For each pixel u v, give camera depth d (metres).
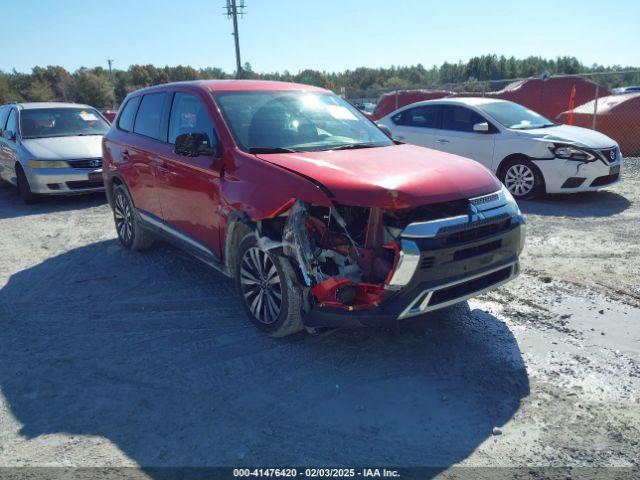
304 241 3.59
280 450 2.88
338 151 4.36
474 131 9.18
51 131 10.02
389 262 3.47
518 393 3.33
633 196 8.73
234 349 3.98
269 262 3.95
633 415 3.08
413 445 2.89
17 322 4.60
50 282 5.57
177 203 5.03
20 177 9.51
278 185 3.77
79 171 9.22
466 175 3.82
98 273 5.78
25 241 7.24
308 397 3.35
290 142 4.49
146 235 6.22
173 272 5.71
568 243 6.26
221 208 4.27
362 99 22.16
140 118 5.86
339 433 3.00
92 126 10.52
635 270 5.32
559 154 8.16
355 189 3.46
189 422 3.14
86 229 7.74
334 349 3.94
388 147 4.62
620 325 4.18
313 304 3.65
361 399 3.31
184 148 4.45
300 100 5.08
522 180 8.62
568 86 17.48
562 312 4.45
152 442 2.98
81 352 4.03
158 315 4.64
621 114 13.42
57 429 3.12
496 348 3.89
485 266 3.70
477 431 2.99
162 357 3.90
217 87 4.92
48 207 9.41
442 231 3.43
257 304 4.16
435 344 3.98
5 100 62.16
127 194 6.12
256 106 4.77
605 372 3.53
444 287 3.47
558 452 2.80
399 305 3.40
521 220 3.94
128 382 3.59
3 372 3.78
